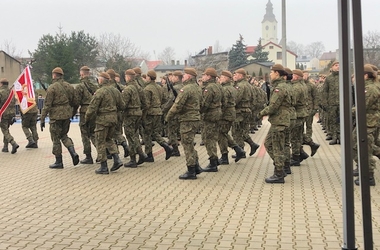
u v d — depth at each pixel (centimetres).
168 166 1014
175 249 488
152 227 568
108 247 498
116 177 895
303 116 962
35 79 3834
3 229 568
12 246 504
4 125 1263
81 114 1048
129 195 741
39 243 514
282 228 554
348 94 355
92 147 1373
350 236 362
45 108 974
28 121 1350
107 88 910
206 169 937
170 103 1061
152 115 1048
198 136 1628
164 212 637
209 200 700
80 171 970
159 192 760
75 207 671
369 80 784
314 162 1045
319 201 685
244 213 624
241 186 797
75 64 3775
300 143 991
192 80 856
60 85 982
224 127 996
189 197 721
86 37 4441
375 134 797
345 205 363
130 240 520
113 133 945
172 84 1157
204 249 486
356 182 761
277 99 795
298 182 825
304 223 573
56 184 838
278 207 653
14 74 4419
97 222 594
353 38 337
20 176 924
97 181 859
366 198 343
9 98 1255
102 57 5100
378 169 933
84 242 516
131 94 977
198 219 600
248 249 483
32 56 4272
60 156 1012
